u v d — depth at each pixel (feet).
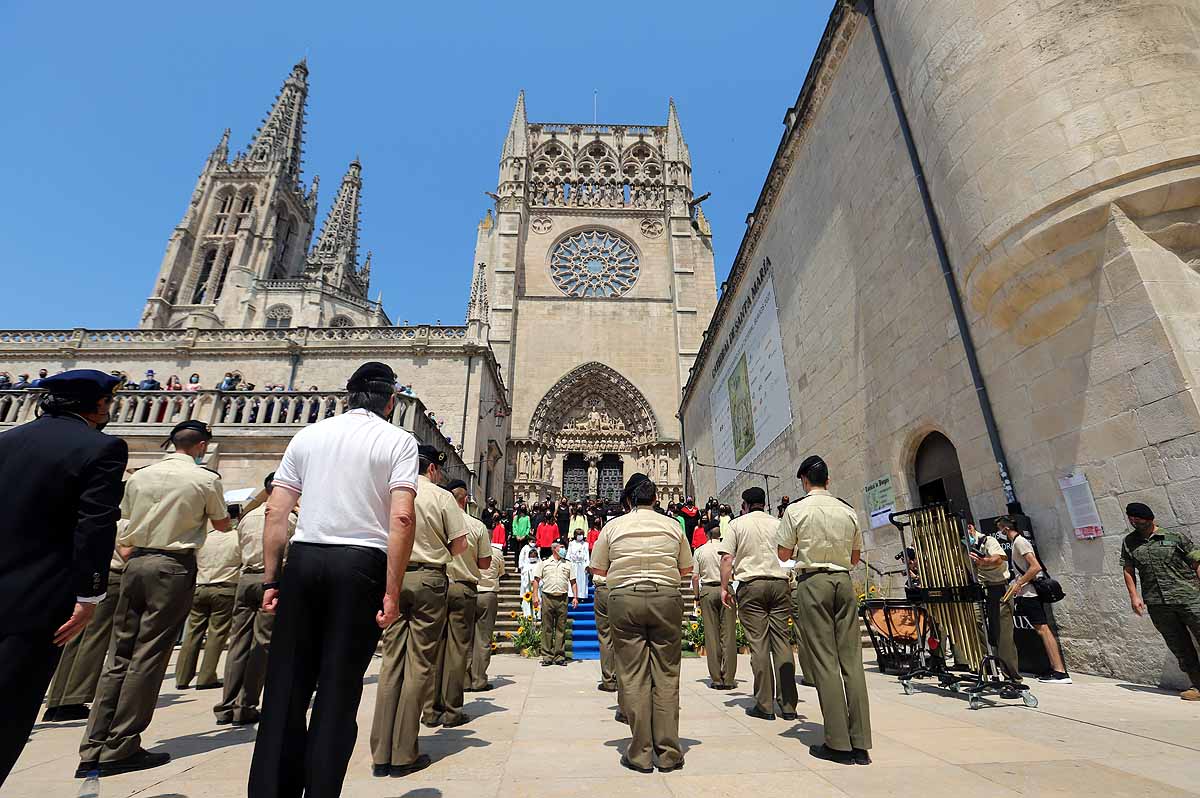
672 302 120.47
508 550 57.98
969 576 20.74
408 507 8.59
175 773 11.68
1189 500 18.53
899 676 22.76
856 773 11.32
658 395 113.39
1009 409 26.32
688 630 34.88
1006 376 26.45
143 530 13.61
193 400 51.13
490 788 10.75
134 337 81.76
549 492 105.40
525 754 13.20
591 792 10.48
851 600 13.39
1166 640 17.93
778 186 56.65
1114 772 10.96
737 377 73.00
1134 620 20.34
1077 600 22.68
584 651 35.42
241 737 14.96
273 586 8.55
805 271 50.34
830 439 45.34
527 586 38.17
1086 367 22.30
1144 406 20.10
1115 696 18.22
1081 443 22.52
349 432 9.06
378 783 11.07
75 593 8.02
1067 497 23.16
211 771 11.82
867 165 38.96
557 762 12.51
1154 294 19.98
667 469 107.55
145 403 50.96
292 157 197.57
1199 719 15.02
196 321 132.77
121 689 12.26
